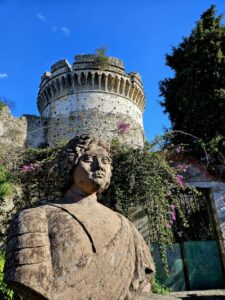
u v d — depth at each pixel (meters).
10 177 9.73
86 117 26.42
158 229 8.91
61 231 1.64
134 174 9.22
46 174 9.13
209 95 15.31
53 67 28.75
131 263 1.73
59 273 1.51
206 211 12.59
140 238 1.94
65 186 2.03
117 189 9.02
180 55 18.25
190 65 17.25
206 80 16.53
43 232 1.62
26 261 1.50
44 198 9.11
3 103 22.23
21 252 1.52
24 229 1.59
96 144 2.06
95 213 1.84
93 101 27.06
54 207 1.79
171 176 9.62
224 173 13.08
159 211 9.05
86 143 2.02
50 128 26.09
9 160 10.52
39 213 1.70
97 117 26.58
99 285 1.55
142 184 9.17
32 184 9.39
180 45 18.39
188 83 16.56
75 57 28.19
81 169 1.92
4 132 21.53
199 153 13.58
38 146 24.17
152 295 1.86
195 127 15.59
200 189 12.77
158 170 9.52
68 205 1.82
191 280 11.11
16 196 9.57
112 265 1.63
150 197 9.10
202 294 9.96
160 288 9.30
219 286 11.26
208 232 12.20
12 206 10.24
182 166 11.22
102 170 1.94
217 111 14.85
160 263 10.84
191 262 11.41
